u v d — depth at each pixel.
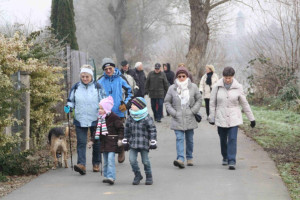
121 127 13.70
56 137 16.47
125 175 15.05
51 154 18.45
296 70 39.22
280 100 37.75
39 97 20.06
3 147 15.55
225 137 16.11
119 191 12.77
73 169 16.33
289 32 37.91
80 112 15.29
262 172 14.85
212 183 13.49
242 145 20.33
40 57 21.12
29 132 19.61
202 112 35.16
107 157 14.05
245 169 15.38
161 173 15.14
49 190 13.05
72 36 36.84
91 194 12.50
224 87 15.86
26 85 18.48
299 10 37.47
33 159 16.62
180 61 80.06
